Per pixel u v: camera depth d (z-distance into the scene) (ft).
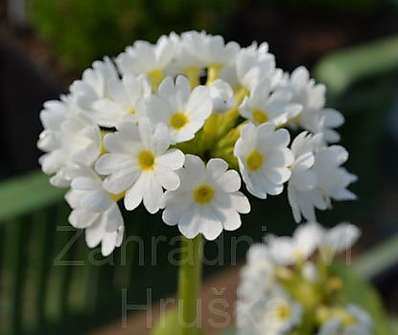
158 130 0.74
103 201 0.75
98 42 1.97
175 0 1.93
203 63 0.86
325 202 0.81
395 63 1.92
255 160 0.77
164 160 0.74
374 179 2.20
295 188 0.78
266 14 2.36
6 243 1.49
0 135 2.22
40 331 1.68
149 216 1.58
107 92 0.81
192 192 0.76
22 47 2.13
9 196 1.48
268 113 0.81
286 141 0.77
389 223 2.22
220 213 0.75
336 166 0.80
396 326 1.49
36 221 1.50
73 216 0.78
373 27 2.39
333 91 1.84
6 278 1.57
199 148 0.79
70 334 1.72
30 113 2.11
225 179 0.75
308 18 2.38
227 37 2.28
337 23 2.38
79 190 0.75
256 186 0.76
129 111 0.79
